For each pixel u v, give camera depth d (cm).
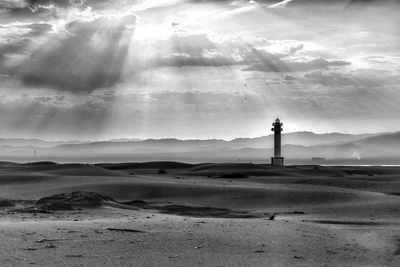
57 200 5397
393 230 4097
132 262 2544
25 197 7375
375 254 2975
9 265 2364
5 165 15188
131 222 3825
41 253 2627
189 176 13425
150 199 7488
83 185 8519
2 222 3709
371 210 5803
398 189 8894
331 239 3431
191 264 2548
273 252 2895
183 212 5709
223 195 7481
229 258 2706
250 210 6222
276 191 7575
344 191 7575
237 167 17112
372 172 16650
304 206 6419
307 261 2709
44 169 12456
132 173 14762
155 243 3002
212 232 3428
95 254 2673
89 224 3606
